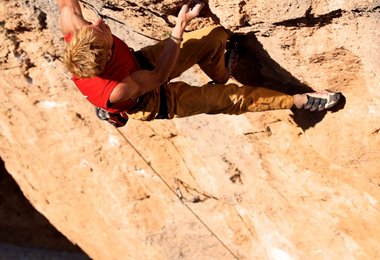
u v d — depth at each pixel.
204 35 6.09
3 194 14.57
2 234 15.61
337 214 8.21
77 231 12.10
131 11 6.68
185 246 10.58
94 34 4.97
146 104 5.70
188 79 7.55
